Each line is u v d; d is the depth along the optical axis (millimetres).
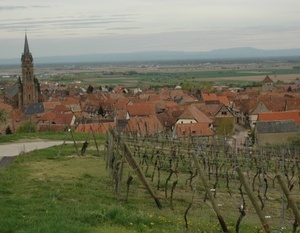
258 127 85188
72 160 33500
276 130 84438
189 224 17828
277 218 22078
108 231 15406
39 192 21922
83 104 141625
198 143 37938
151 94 161875
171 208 21344
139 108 111750
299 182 31594
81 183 25062
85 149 36812
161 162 31562
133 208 20609
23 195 21250
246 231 17594
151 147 38250
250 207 23734
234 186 28828
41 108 128500
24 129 78312
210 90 184375
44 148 40000
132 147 37625
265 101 121250
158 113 116625
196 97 159500
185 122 96875
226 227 17047
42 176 26797
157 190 25312
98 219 16891
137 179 27391
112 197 22484
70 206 18969
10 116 98625
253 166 36219
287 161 37438
